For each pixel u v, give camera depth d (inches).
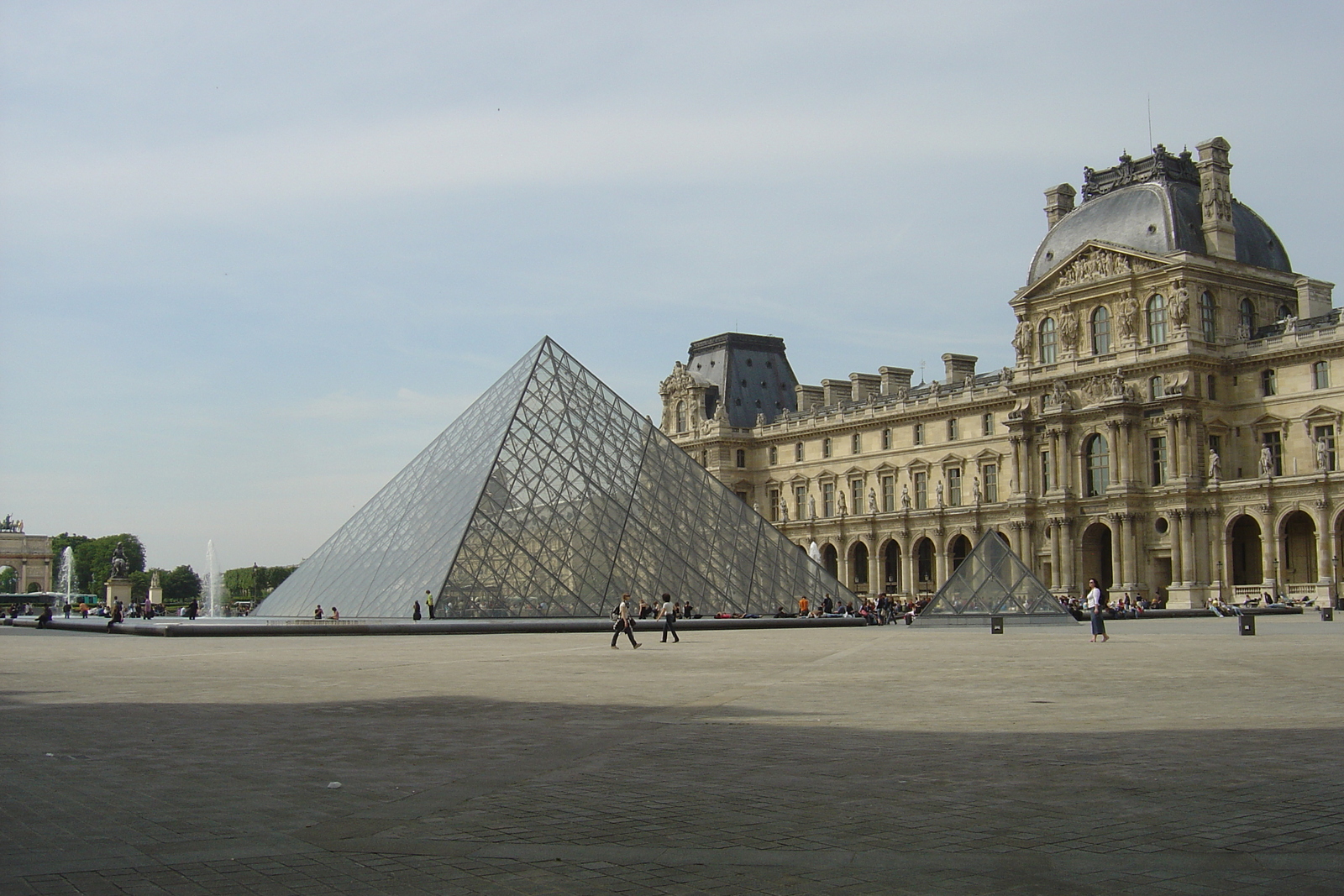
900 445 7593.5
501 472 3796.8
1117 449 6028.5
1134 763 885.2
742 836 669.3
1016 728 1093.8
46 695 1470.2
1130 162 6412.4
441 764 912.9
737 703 1342.3
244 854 635.5
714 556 4040.4
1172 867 595.8
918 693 1454.2
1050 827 681.0
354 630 3312.0
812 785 813.2
